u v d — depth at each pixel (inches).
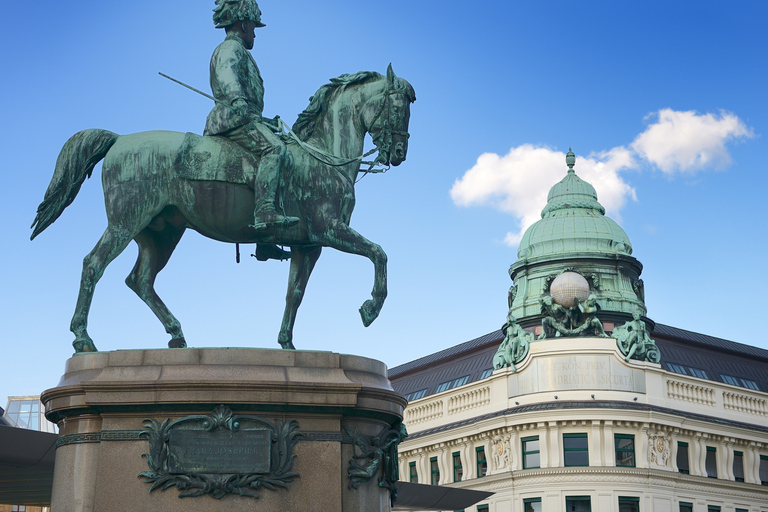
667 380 1831.9
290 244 441.4
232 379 381.1
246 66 453.1
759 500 1868.8
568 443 1749.5
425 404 2074.3
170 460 375.9
